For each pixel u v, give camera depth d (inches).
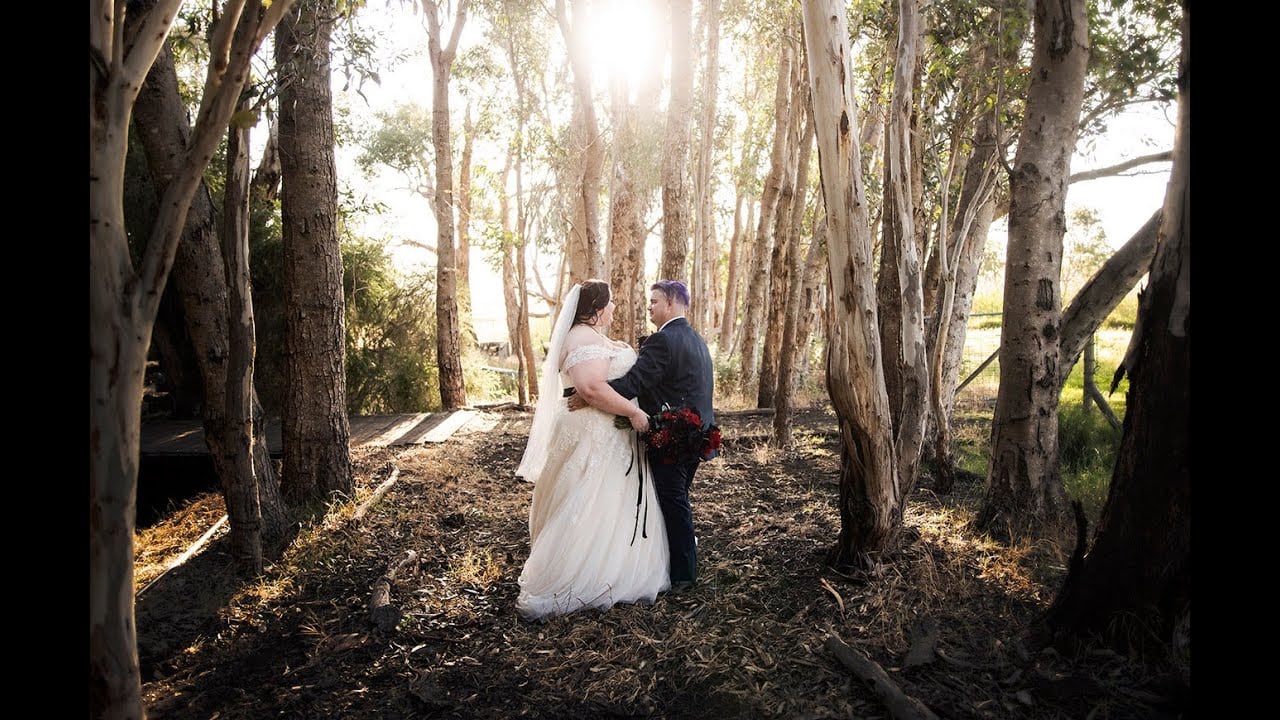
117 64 66.7
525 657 127.0
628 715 109.1
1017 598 136.9
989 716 101.0
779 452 290.8
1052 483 184.5
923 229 237.5
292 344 222.2
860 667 112.4
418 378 496.4
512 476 268.8
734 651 124.8
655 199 713.0
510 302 661.3
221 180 406.6
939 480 224.4
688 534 153.6
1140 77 194.1
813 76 135.6
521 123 510.0
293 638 138.8
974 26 207.2
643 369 150.1
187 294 171.2
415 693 114.9
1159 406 102.8
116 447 68.0
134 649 70.5
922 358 166.6
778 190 462.6
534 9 526.9
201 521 225.8
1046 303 180.1
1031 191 178.4
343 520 204.1
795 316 296.5
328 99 219.5
